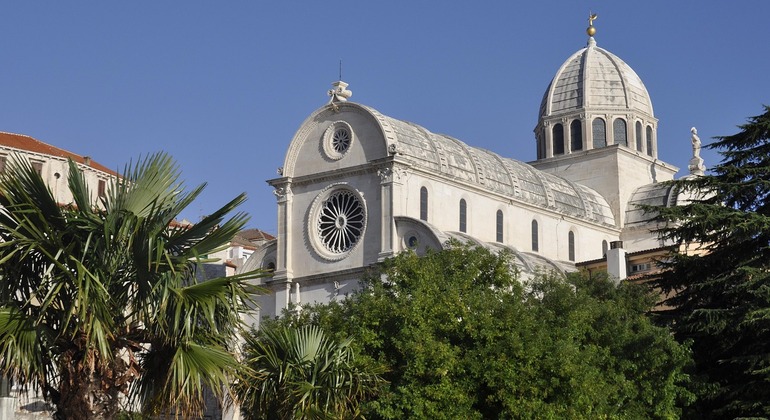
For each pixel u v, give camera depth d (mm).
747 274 52938
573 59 114750
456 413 46156
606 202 105375
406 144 83375
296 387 37750
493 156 94250
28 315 29625
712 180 56469
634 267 86500
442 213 84500
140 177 30984
